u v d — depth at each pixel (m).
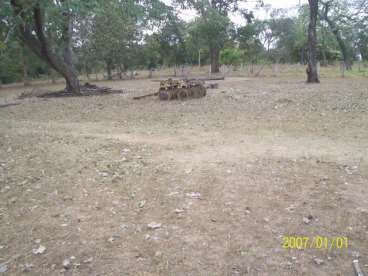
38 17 17.39
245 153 6.55
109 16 31.12
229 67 40.19
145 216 4.30
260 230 3.88
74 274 3.27
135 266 3.35
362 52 49.50
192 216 4.23
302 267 3.24
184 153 6.71
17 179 5.74
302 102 12.80
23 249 3.71
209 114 11.24
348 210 4.23
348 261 3.31
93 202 4.76
